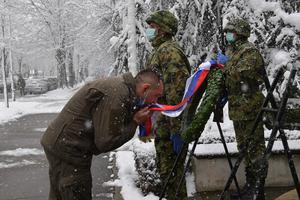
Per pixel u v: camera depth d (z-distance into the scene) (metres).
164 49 4.12
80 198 3.45
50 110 20.23
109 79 3.32
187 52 10.35
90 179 3.50
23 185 6.52
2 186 6.50
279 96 6.98
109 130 3.18
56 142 3.34
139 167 5.48
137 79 3.36
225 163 5.41
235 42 4.75
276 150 5.36
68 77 43.00
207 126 6.50
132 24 9.84
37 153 9.12
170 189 4.23
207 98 3.71
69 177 3.37
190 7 10.31
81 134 3.32
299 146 5.42
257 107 4.49
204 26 10.29
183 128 3.91
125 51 12.20
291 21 7.63
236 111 4.54
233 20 4.74
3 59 22.38
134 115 3.35
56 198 3.52
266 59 7.80
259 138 4.49
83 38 22.11
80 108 3.29
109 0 17.88
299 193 2.70
